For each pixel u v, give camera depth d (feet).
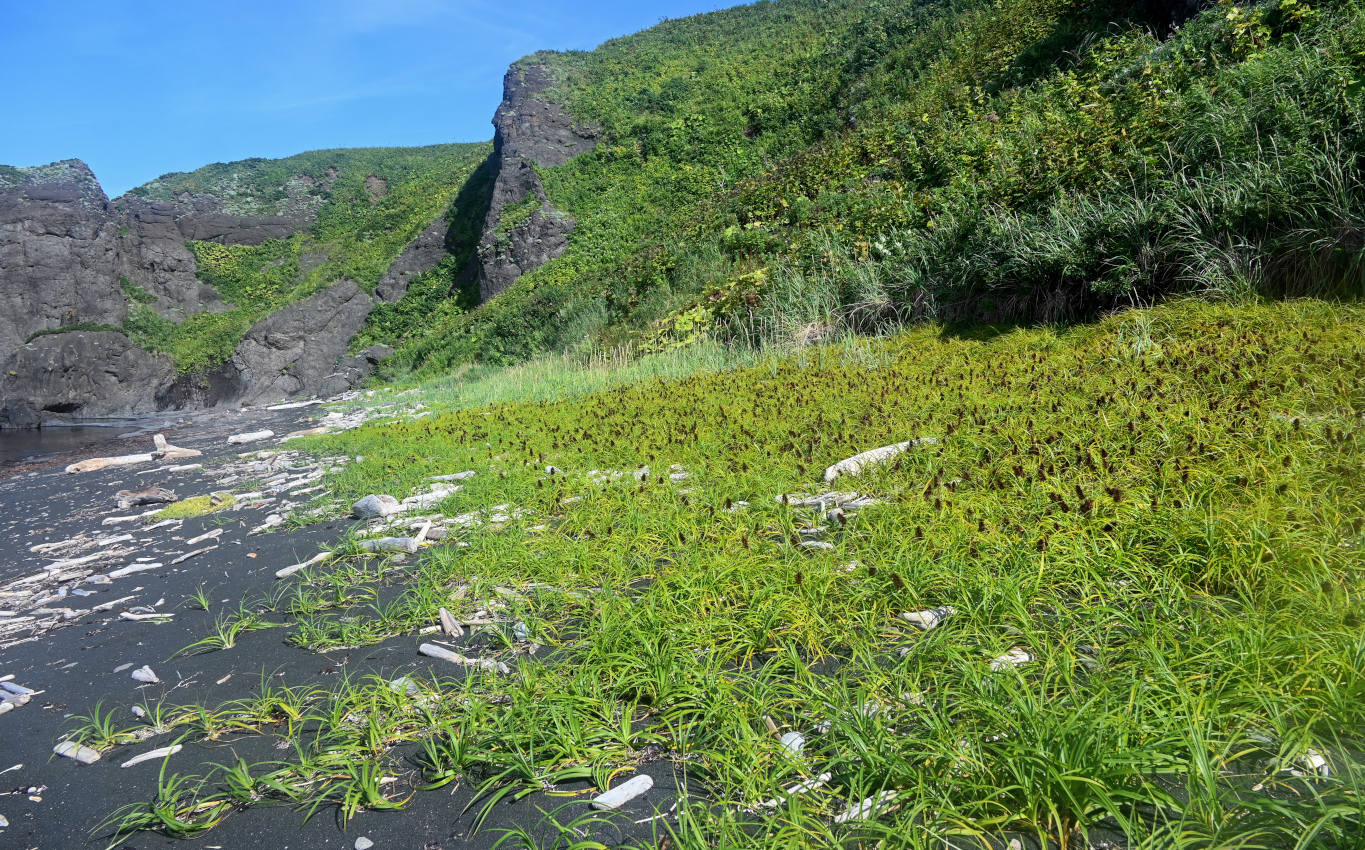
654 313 51.49
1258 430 12.32
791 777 6.52
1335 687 6.23
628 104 115.34
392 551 14.58
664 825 6.10
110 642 11.60
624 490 16.02
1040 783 5.63
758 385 27.27
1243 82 26.37
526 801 6.66
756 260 48.37
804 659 8.54
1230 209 21.95
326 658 10.08
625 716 7.48
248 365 122.52
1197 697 6.39
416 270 128.67
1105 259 24.86
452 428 30.76
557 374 47.98
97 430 77.77
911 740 6.36
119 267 149.48
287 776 7.21
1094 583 8.91
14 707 9.60
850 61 90.07
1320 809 5.11
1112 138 29.81
